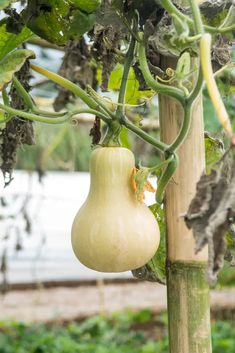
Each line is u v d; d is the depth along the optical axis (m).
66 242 10.77
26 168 5.46
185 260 1.41
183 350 1.41
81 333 8.48
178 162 1.34
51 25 1.48
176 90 1.26
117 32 1.59
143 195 1.38
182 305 1.41
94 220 1.36
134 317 9.02
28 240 10.21
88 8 1.43
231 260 1.59
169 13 1.26
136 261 1.35
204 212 1.09
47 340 7.51
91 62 2.19
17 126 1.70
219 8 1.44
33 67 1.50
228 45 1.56
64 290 10.85
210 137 1.75
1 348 7.25
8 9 1.49
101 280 9.73
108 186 1.38
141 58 1.36
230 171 1.10
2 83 1.33
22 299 10.16
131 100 1.90
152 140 1.35
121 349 7.48
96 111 1.42
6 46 1.59
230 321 9.03
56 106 2.59
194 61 1.39
